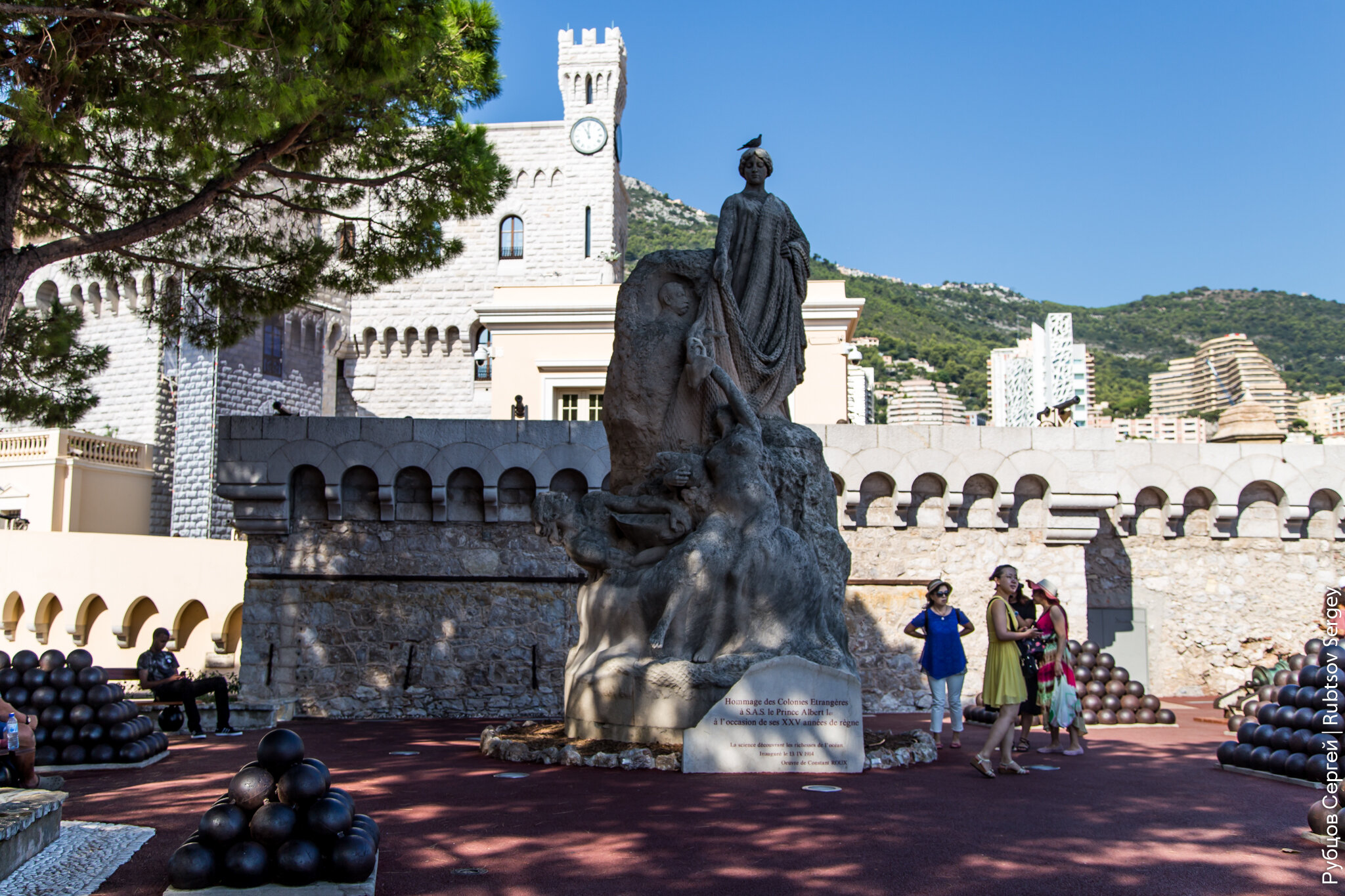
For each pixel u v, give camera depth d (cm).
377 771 948
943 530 1875
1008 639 930
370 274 1630
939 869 591
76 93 1262
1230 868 603
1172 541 2091
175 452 5078
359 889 517
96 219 1546
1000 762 964
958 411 17575
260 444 1734
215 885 518
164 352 5231
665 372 1103
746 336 1125
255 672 1719
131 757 1005
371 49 1216
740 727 888
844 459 1853
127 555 2961
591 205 6147
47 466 4078
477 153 1600
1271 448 2059
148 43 1228
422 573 1734
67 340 1803
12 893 539
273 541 1747
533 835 666
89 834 673
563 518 1055
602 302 3462
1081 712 1143
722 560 962
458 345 6212
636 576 1012
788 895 540
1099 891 554
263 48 1125
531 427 1741
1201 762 1069
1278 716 962
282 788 537
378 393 6216
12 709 796
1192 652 2056
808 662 903
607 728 982
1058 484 1861
